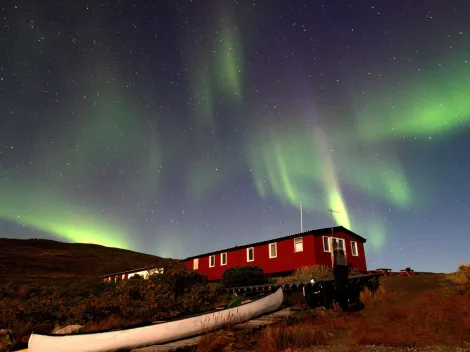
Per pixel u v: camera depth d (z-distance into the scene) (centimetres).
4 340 1400
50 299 1848
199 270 3753
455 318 1133
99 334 1051
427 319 1142
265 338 1043
